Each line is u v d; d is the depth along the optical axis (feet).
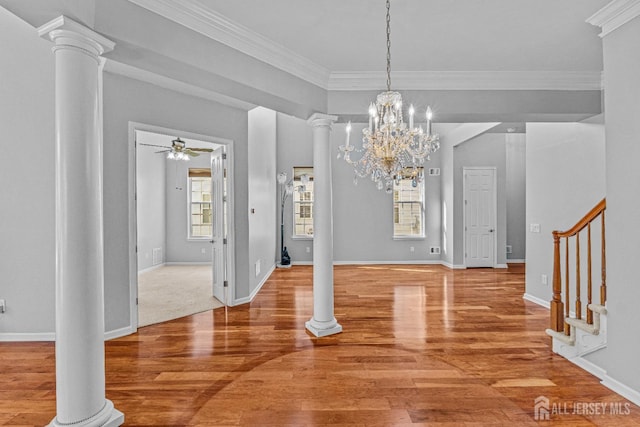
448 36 9.37
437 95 12.04
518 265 26.35
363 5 7.93
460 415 7.24
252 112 17.40
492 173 25.38
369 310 14.82
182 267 26.63
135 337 11.70
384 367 9.46
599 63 11.14
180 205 27.86
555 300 10.46
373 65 11.19
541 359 9.93
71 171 6.23
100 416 6.56
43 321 11.31
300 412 7.38
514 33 9.21
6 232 11.23
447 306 15.39
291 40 9.56
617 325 8.09
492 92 12.10
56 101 6.25
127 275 11.98
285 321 13.37
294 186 26.84
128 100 12.03
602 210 9.12
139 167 24.43
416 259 27.30
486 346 10.89
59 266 6.26
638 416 7.14
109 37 6.76
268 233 22.45
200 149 22.93
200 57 8.33
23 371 9.19
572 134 13.52
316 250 12.16
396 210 27.66
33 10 5.92
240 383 8.60
